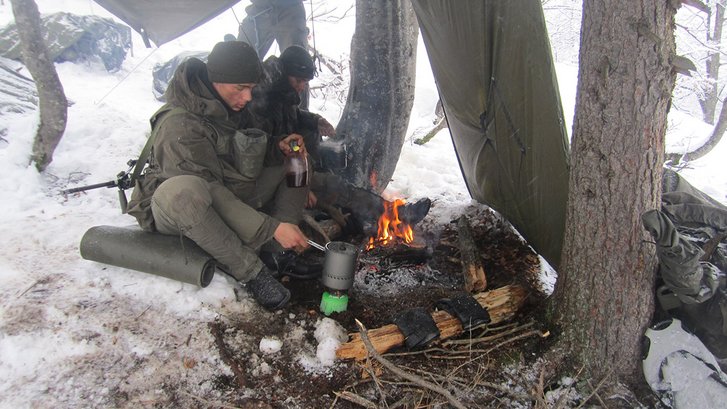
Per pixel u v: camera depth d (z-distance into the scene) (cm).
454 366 217
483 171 307
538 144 250
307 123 340
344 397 196
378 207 325
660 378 204
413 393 202
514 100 252
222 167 254
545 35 227
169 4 420
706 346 208
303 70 310
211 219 229
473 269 277
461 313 234
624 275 196
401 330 224
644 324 205
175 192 221
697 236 220
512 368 217
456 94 289
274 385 204
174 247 241
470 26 252
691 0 164
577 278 212
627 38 172
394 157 367
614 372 210
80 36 726
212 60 237
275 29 445
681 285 183
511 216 303
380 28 322
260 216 239
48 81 331
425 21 277
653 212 173
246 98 251
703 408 195
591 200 197
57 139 349
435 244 324
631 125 179
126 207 261
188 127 238
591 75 185
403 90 344
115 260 247
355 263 242
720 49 959
